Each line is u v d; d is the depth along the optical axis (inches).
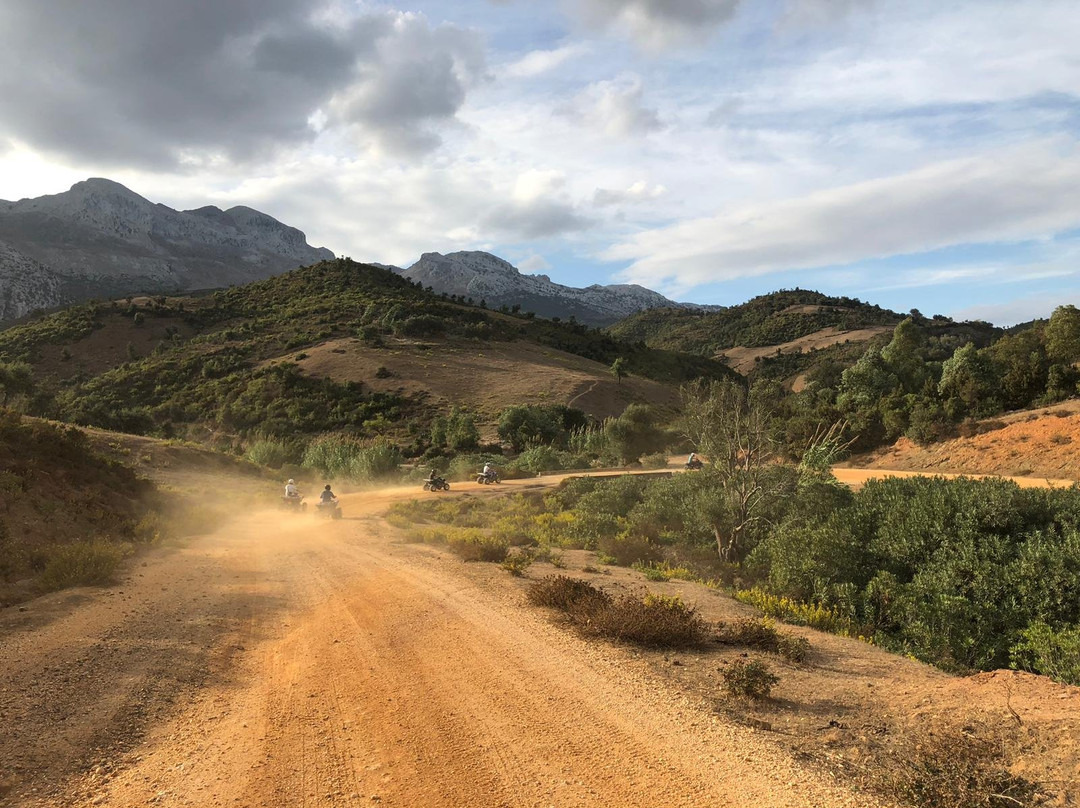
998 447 1258.6
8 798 140.9
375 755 167.9
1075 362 1627.7
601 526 728.3
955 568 426.3
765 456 652.1
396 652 260.8
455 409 3395.7
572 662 246.5
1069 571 378.3
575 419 3174.2
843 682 231.9
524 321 6643.7
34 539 446.9
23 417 689.6
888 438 1552.7
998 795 139.2
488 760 164.6
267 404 3403.1
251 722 189.9
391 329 5002.5
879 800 141.9
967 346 1606.8
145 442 1378.0
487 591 374.6
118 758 164.4
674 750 169.2
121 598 341.1
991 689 208.2
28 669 224.1
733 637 289.6
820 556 474.6
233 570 455.5
